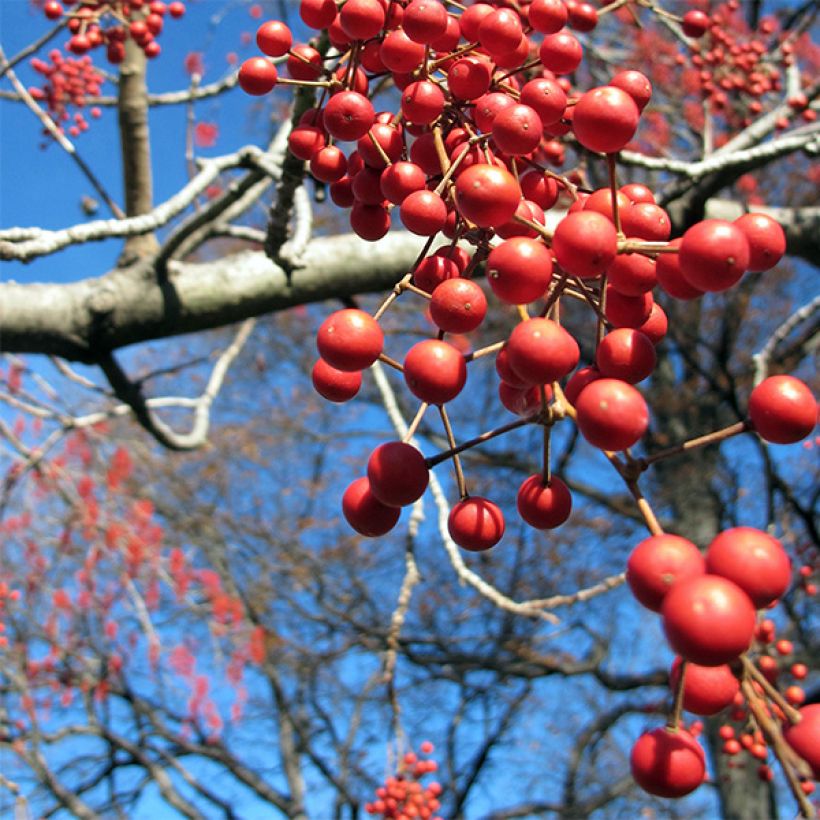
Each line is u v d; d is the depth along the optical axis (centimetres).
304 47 171
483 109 133
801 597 751
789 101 407
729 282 106
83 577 889
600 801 1146
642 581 93
